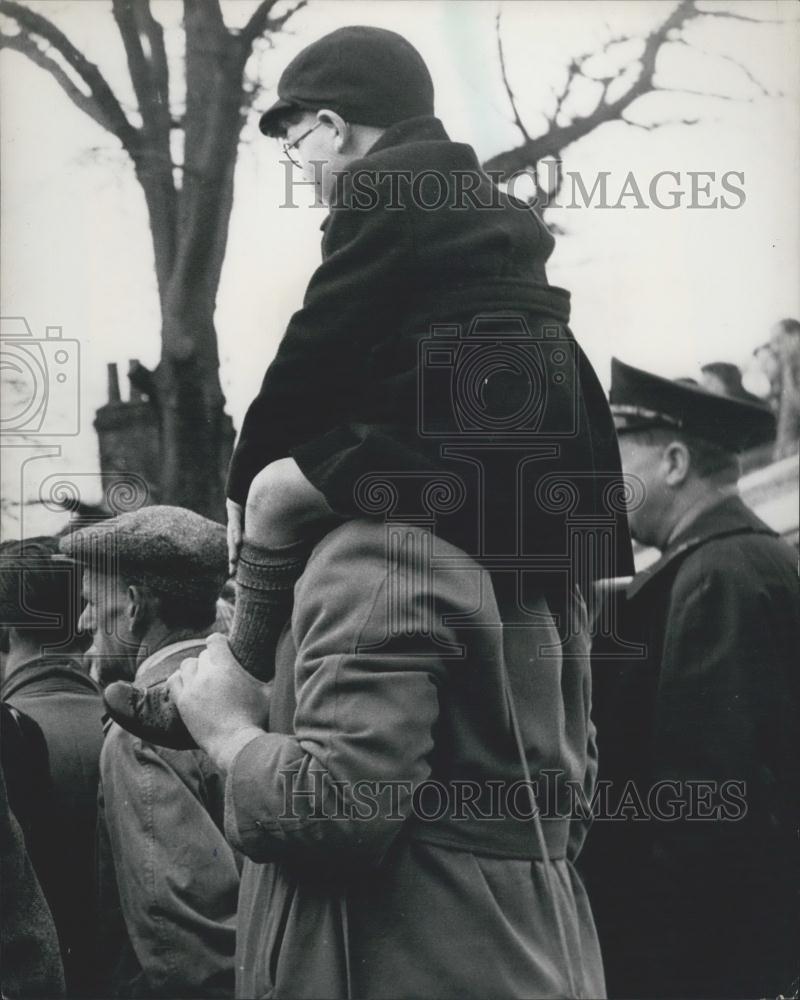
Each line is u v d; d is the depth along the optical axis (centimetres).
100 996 368
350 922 289
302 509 294
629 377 407
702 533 401
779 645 398
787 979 385
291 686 298
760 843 388
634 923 385
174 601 376
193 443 400
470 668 288
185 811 369
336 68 322
